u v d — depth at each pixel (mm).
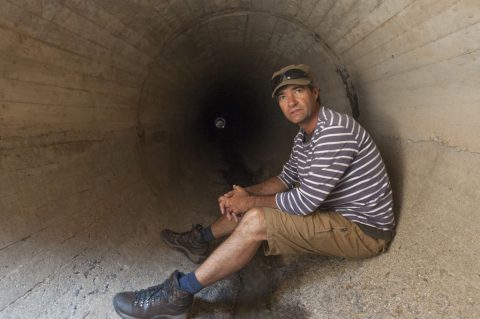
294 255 2668
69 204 2420
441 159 2160
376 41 2578
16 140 2188
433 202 2090
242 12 3285
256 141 6297
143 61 3260
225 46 4152
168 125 4457
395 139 2768
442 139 2205
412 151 2492
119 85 3080
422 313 1703
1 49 1934
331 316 2020
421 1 1915
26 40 2041
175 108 4629
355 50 2947
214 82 5500
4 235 1922
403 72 2480
